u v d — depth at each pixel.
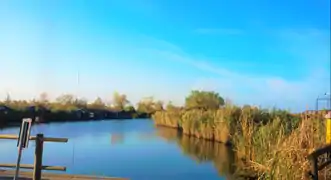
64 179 8.59
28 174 8.98
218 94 44.72
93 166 13.52
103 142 21.78
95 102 64.31
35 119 43.34
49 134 26.95
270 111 18.09
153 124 45.75
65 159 15.03
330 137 8.44
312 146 8.41
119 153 17.09
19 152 6.65
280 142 9.55
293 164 7.84
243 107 20.05
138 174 12.25
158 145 20.44
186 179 11.56
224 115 21.06
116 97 70.31
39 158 7.61
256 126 14.44
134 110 71.62
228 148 19.22
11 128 31.78
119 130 33.12
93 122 49.62
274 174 8.22
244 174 11.75
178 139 24.16
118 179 8.65
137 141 22.66
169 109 43.00
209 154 16.95
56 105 52.22
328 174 7.90
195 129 25.91
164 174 12.28
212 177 11.78
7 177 8.52
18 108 42.50
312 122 9.95
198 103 43.44
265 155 10.41
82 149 18.36
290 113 17.80
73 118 52.25
